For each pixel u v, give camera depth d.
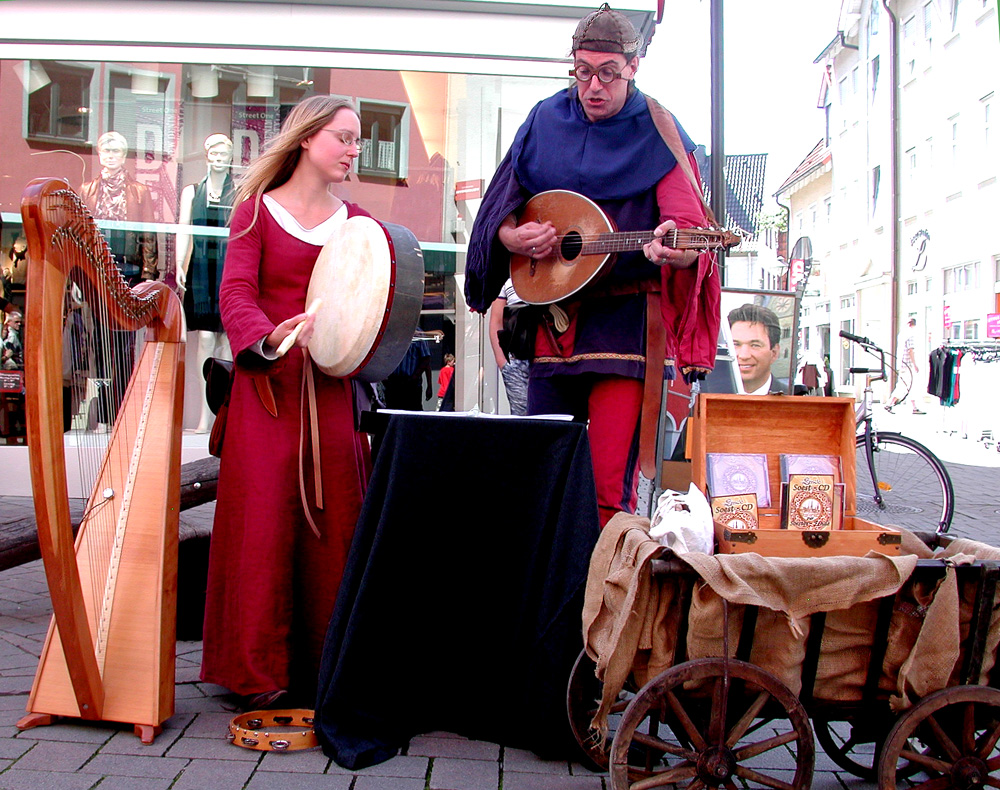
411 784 2.40
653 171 2.88
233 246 2.86
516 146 3.12
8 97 6.66
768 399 2.49
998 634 2.23
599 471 2.92
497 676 2.66
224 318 2.76
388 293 2.68
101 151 6.78
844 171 29.72
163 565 2.72
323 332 2.81
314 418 2.87
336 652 2.59
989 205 19.66
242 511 2.86
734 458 2.47
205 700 2.97
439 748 2.63
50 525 2.36
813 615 2.18
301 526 2.91
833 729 2.60
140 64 6.61
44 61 6.56
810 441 2.53
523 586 2.59
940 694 2.18
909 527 5.91
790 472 2.44
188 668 3.29
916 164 23.55
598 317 2.91
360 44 6.28
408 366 4.79
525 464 2.56
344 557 2.93
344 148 2.94
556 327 2.97
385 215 6.67
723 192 7.66
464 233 6.70
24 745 2.58
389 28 6.27
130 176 6.82
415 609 2.66
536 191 3.05
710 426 2.49
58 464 2.36
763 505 2.45
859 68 27.86
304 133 2.91
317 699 2.60
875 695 2.26
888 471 6.13
